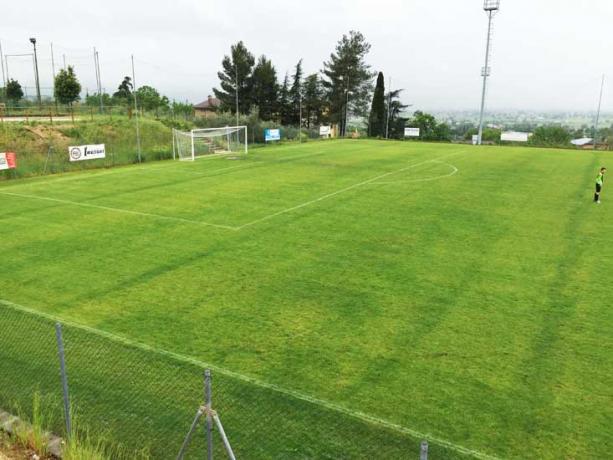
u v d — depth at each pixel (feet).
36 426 20.29
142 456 19.98
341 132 252.83
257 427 21.80
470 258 45.34
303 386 25.23
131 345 28.99
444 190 77.71
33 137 108.17
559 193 76.43
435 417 22.98
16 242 48.80
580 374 26.73
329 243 49.34
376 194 73.72
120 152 108.17
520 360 28.07
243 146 143.95
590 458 20.45
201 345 29.22
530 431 22.09
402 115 242.37
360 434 21.44
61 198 68.90
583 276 41.22
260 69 218.59
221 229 53.88
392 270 42.04
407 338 30.40
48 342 29.09
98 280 39.34
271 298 36.11
